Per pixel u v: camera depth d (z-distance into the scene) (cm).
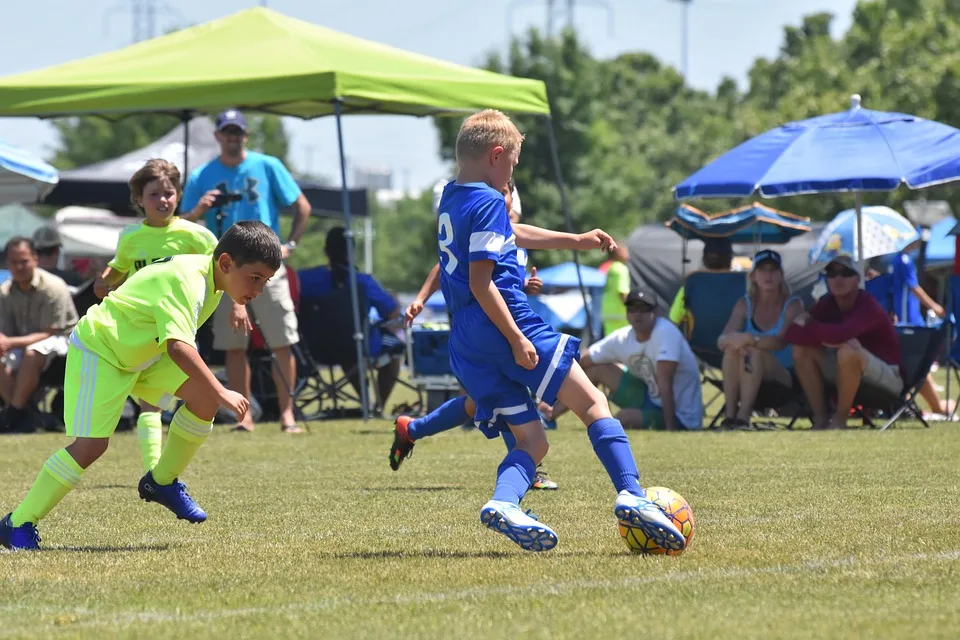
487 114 1350
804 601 1039
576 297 7412
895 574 1147
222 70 3238
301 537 1437
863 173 3078
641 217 17750
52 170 3597
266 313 3033
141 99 3209
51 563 1270
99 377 1376
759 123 13588
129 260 2109
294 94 3177
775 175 3141
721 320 3381
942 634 909
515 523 1237
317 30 3550
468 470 2161
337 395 3628
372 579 1168
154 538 1444
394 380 3697
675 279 5572
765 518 1527
